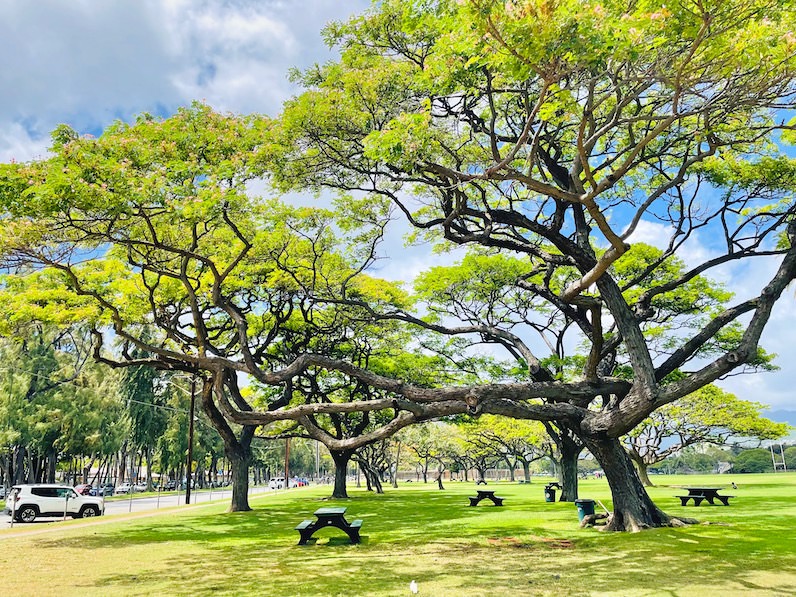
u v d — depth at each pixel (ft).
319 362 38.83
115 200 30.22
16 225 32.89
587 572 29.71
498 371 78.79
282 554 38.58
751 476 208.64
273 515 71.05
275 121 38.86
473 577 29.19
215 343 74.38
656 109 35.14
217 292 39.96
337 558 36.45
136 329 104.27
